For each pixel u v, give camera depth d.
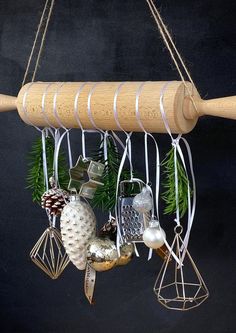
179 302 0.82
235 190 0.77
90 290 0.64
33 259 0.71
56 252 0.86
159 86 0.56
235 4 0.74
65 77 0.82
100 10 0.80
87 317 0.87
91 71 0.81
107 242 0.62
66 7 0.81
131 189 0.63
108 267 0.61
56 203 0.63
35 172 0.69
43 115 0.62
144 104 0.56
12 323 0.90
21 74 0.84
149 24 0.78
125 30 0.79
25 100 0.62
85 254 0.63
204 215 0.78
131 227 0.61
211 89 0.76
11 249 0.89
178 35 0.77
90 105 0.58
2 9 0.84
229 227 0.78
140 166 0.80
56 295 0.88
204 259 0.79
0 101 0.65
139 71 0.79
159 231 0.58
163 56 0.78
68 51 0.82
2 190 0.88
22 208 0.88
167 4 0.77
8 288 0.90
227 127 0.76
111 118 0.58
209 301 0.80
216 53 0.76
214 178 0.77
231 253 0.78
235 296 0.79
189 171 0.78
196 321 0.81
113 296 0.85
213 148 0.77
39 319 0.89
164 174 0.79
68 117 0.60
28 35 0.84
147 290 0.83
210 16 0.75
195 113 0.56
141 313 0.84
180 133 0.57
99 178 0.61
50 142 0.69
